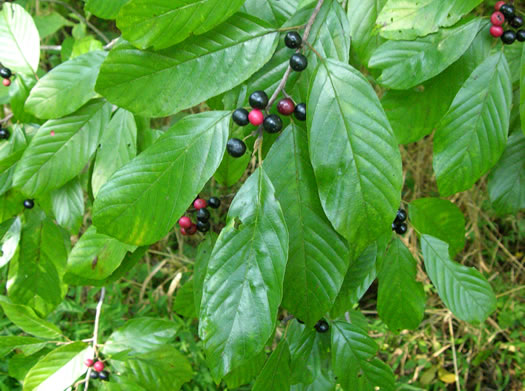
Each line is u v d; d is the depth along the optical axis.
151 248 0.84
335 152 0.21
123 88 0.22
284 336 0.29
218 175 0.31
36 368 0.33
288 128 0.23
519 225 0.80
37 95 0.28
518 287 0.75
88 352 0.35
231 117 0.23
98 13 0.26
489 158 0.25
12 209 0.34
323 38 0.24
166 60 0.22
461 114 0.25
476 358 0.71
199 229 0.31
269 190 0.22
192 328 0.71
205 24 0.21
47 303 0.38
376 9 0.26
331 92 0.21
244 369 0.30
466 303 0.29
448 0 0.24
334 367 0.29
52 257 0.37
